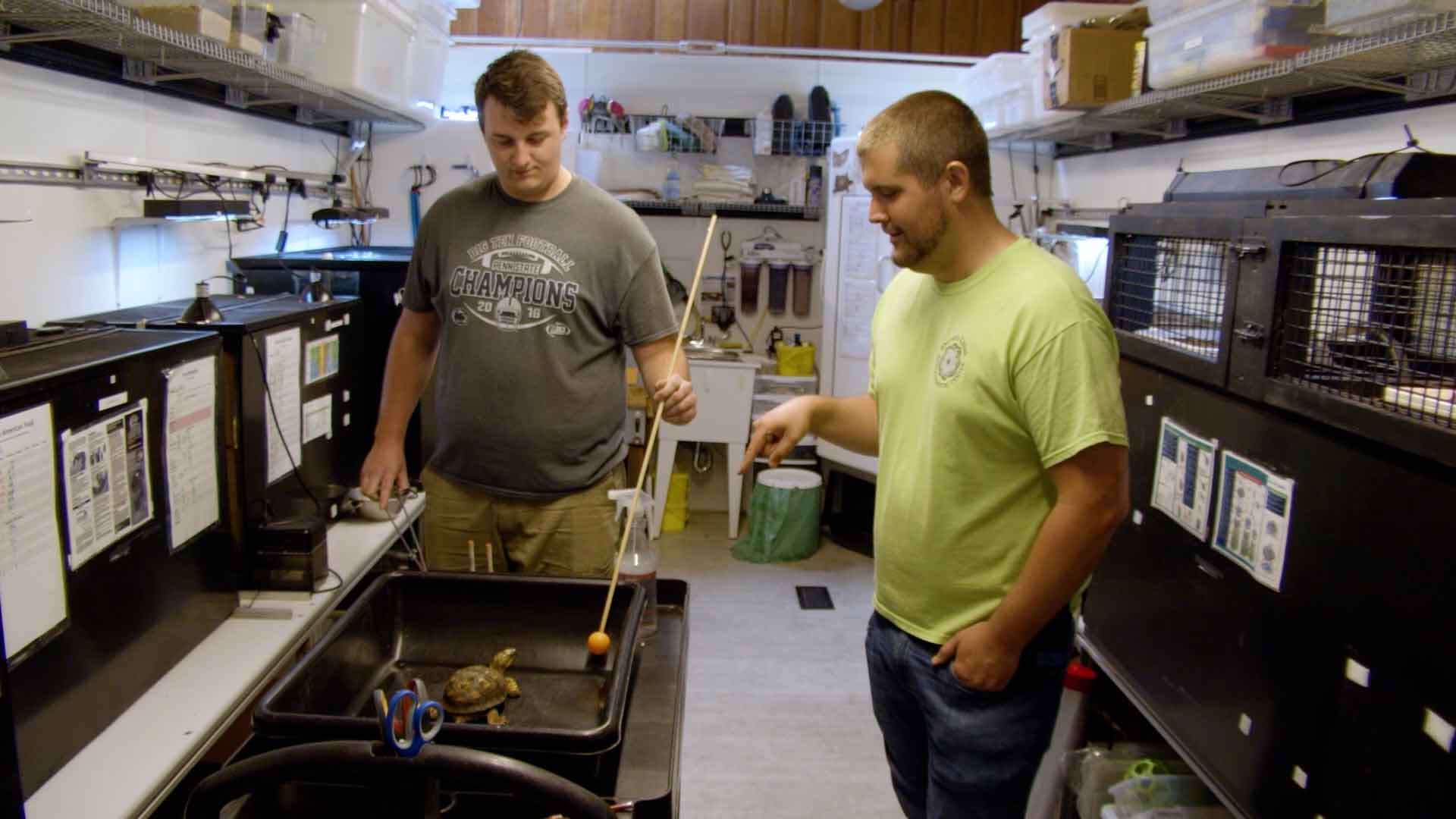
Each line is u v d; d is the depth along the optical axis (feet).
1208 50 8.20
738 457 14.89
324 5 9.15
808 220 15.88
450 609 4.58
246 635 5.64
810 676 10.83
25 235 6.64
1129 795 6.45
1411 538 4.01
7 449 3.92
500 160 6.09
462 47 14.89
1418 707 3.95
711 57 15.25
